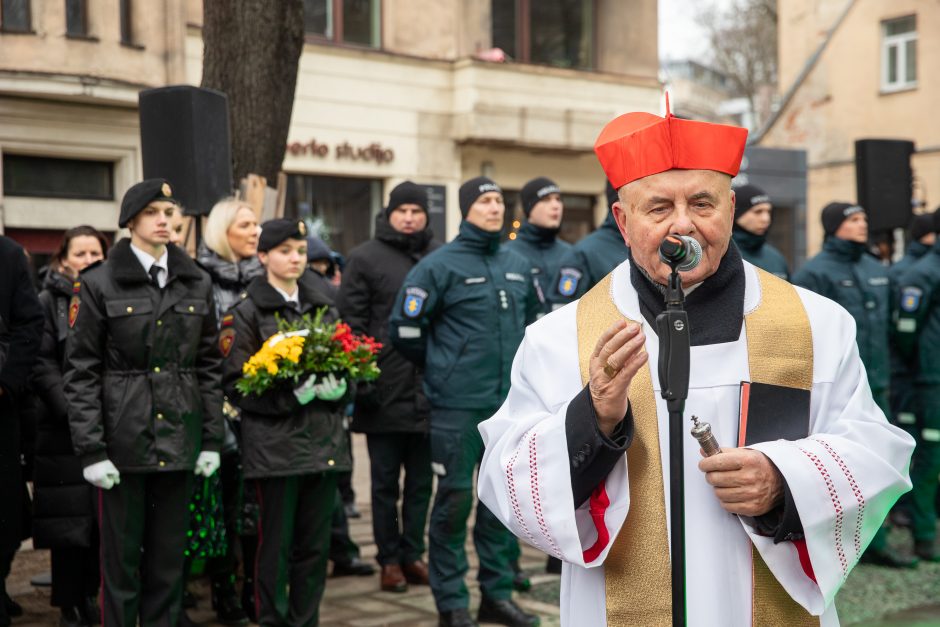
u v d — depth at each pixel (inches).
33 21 467.5
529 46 661.9
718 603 76.9
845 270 244.4
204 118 212.2
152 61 505.7
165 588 164.2
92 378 159.0
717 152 76.0
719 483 74.1
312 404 168.4
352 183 591.5
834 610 80.7
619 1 693.9
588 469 76.8
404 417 213.0
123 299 159.8
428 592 212.4
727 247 80.0
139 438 158.7
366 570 226.5
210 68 247.4
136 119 511.2
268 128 246.8
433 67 610.9
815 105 813.2
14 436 179.6
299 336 163.6
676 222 76.0
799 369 78.7
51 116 485.7
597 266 204.8
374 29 597.9
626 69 697.0
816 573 73.6
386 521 214.1
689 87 1782.7
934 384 243.6
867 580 225.3
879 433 77.3
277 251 172.6
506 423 84.4
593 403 76.5
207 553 184.5
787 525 73.5
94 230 204.8
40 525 179.3
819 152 812.6
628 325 74.3
